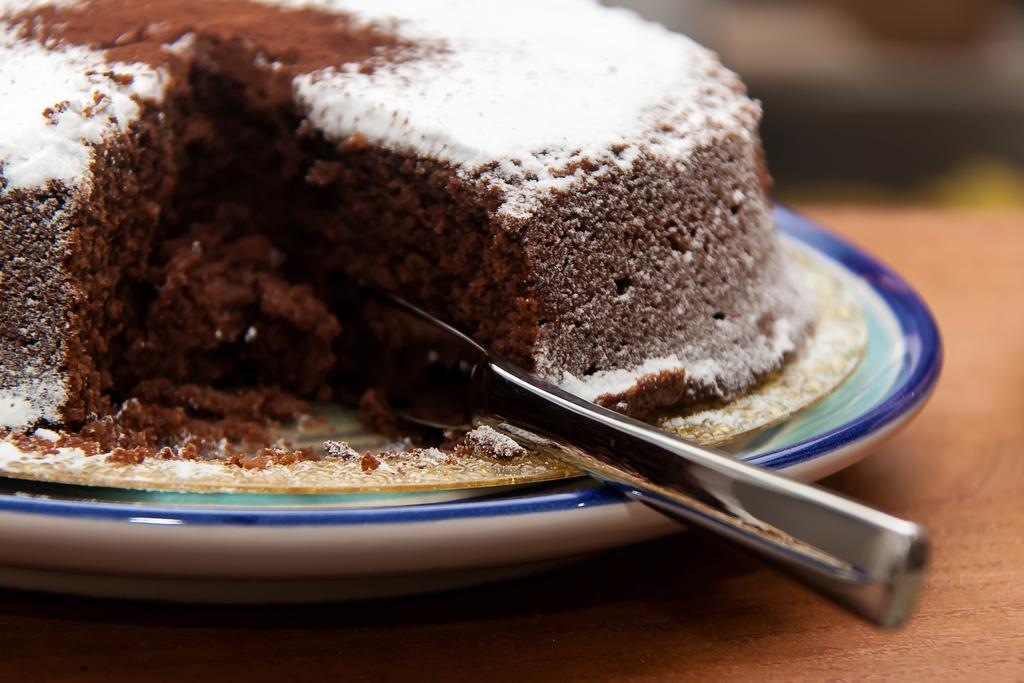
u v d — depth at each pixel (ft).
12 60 2.43
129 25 2.54
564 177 2.31
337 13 2.66
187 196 2.56
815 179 4.84
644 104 2.45
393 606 2.16
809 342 2.54
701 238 2.41
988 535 2.31
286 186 2.54
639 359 2.34
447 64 2.51
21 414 2.27
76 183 2.27
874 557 1.92
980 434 2.54
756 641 2.12
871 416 2.25
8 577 2.11
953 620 2.16
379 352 2.44
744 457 2.16
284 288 2.49
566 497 2.07
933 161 4.83
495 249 2.29
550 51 2.58
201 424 2.39
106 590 2.11
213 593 2.11
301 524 2.01
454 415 2.30
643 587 2.19
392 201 2.40
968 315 2.90
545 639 2.11
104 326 2.38
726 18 5.22
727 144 2.48
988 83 4.79
